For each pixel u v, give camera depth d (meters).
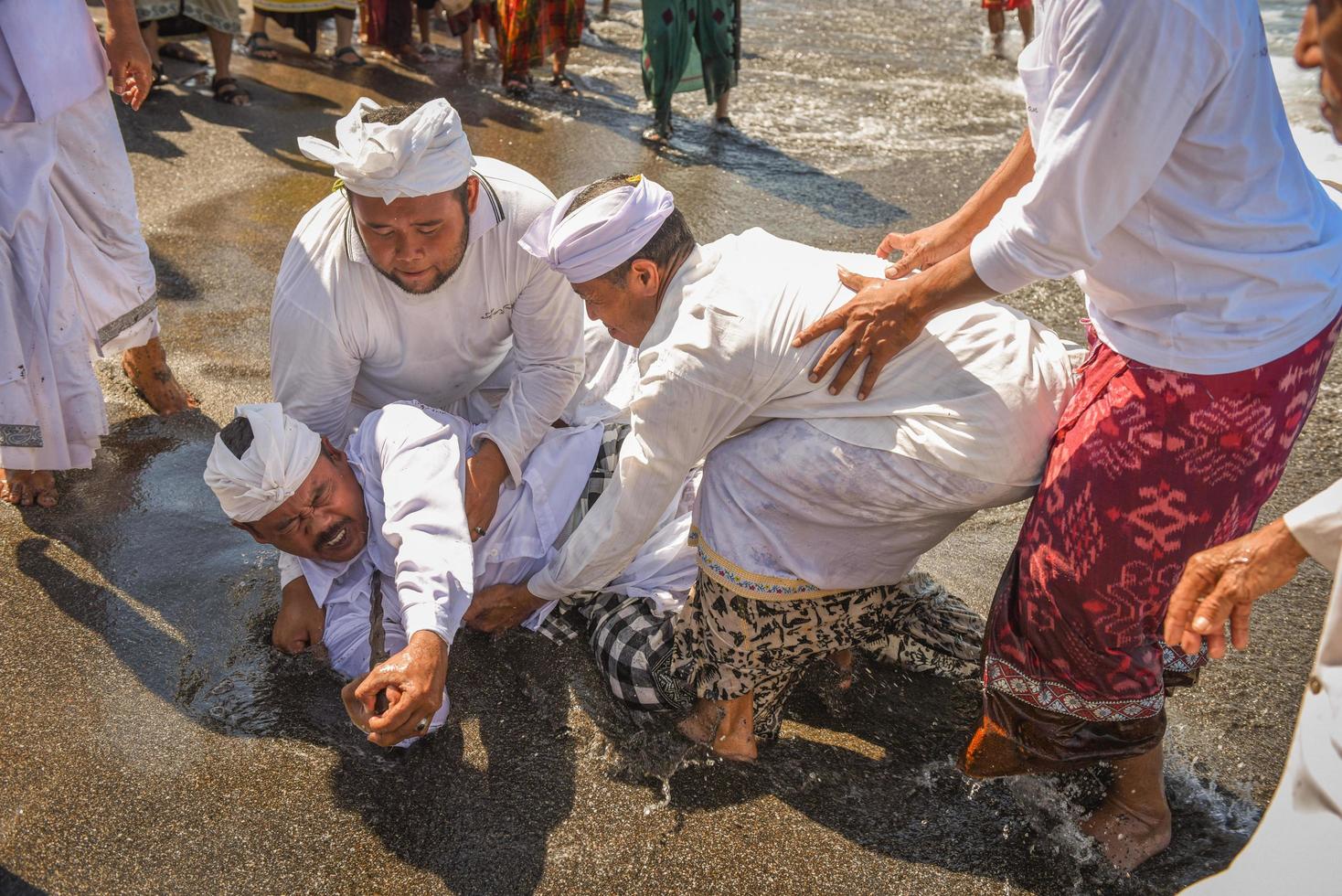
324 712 2.53
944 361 2.19
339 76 7.20
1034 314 4.54
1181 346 1.93
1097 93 1.78
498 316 2.73
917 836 2.30
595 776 2.41
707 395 2.22
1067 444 2.09
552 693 2.62
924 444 2.15
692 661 2.44
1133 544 2.02
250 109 6.35
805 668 2.54
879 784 2.42
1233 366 1.91
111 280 3.20
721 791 2.39
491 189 2.57
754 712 2.45
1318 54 1.38
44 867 2.13
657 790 2.38
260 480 2.37
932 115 7.39
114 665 2.61
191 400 3.62
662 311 2.30
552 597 2.66
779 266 2.29
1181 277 1.92
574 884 2.17
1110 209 1.86
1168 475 1.98
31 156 2.87
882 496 2.19
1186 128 1.82
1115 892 2.19
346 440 2.88
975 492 2.19
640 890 2.17
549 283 2.66
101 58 3.05
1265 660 2.79
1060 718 2.19
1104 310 2.07
